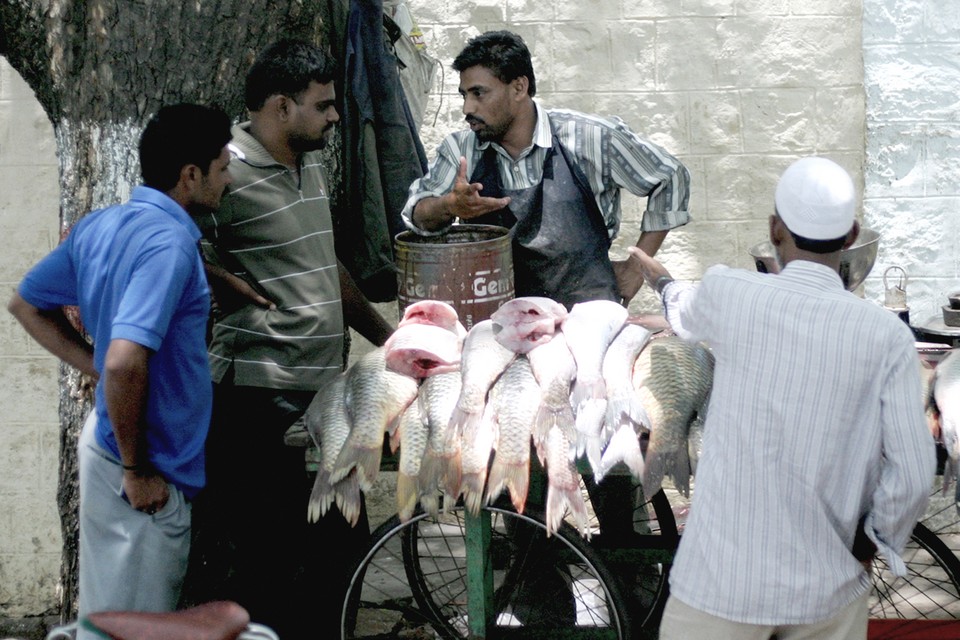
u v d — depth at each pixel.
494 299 3.91
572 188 4.07
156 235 3.25
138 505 3.33
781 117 5.26
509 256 3.97
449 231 4.16
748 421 2.81
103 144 4.14
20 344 5.34
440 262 3.85
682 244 5.40
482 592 3.69
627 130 4.13
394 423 3.55
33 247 5.26
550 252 4.07
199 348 3.41
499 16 5.28
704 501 2.90
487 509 3.70
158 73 4.09
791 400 2.76
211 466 4.02
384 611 4.79
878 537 2.84
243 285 3.84
